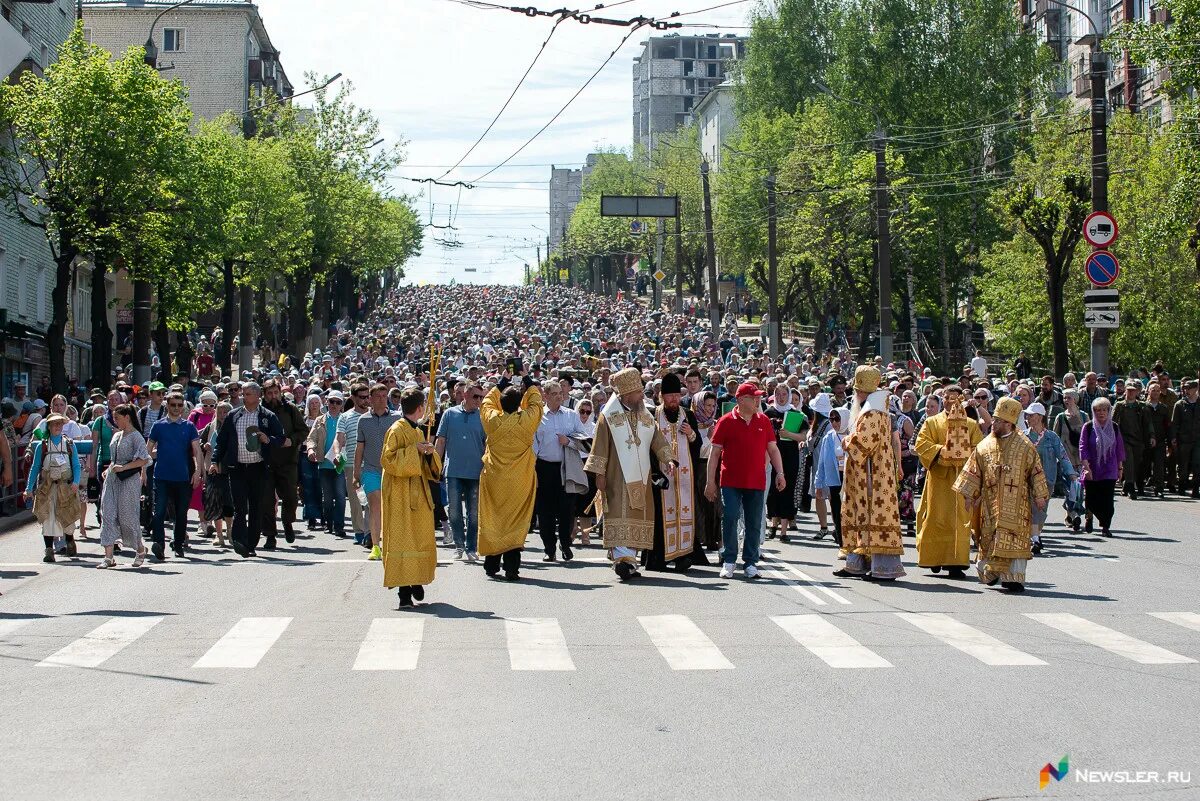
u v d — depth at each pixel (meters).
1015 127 63.84
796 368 40.50
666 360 44.28
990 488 14.86
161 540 18.03
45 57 47.94
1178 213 38.03
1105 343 30.48
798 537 20.75
